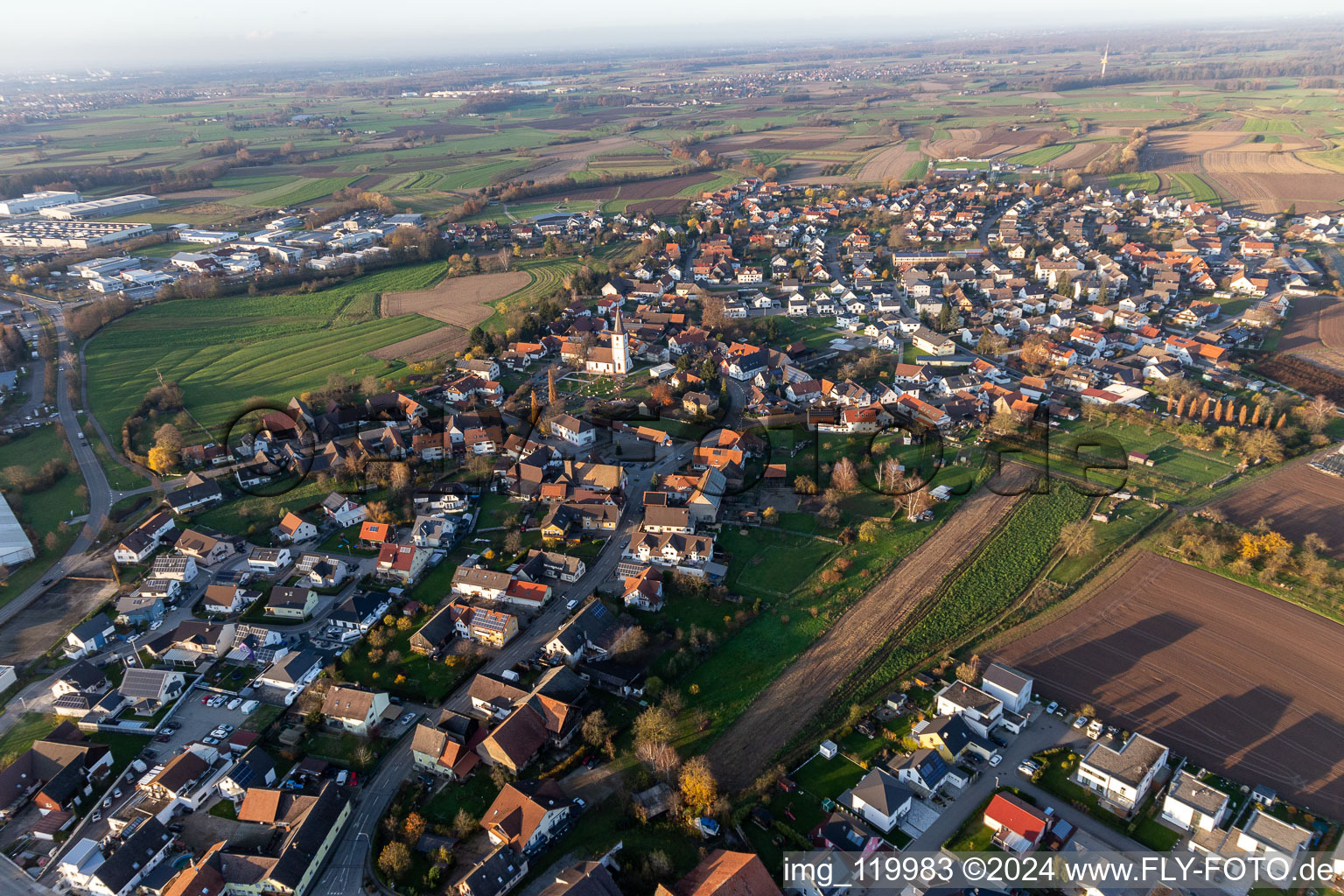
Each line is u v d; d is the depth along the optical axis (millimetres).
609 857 91125
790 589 139875
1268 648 122062
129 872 90688
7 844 97688
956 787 100688
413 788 102062
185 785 101500
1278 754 103438
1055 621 129625
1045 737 107625
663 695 114562
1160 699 113000
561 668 116875
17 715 117500
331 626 132875
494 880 86625
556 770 103125
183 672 123750
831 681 118375
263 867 89562
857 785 98312
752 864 84000
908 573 142750
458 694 118562
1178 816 95188
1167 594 134875
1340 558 141000
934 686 116750
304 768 106062
